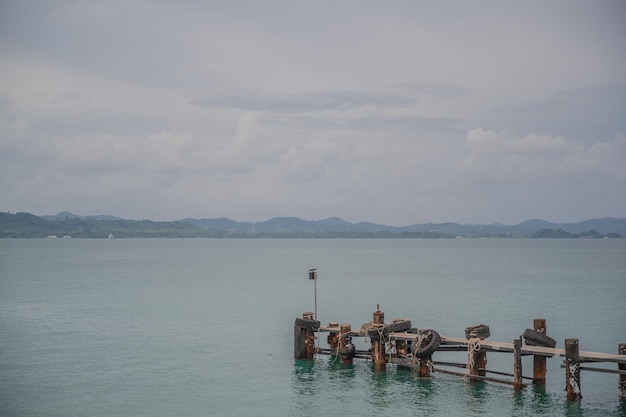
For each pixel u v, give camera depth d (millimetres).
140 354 52219
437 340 41312
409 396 38906
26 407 38250
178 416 36531
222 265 186875
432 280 124188
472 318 70562
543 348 38719
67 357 51281
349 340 46500
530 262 194500
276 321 70250
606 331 62062
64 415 36812
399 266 177375
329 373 44250
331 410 37000
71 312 78312
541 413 35656
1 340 58719
